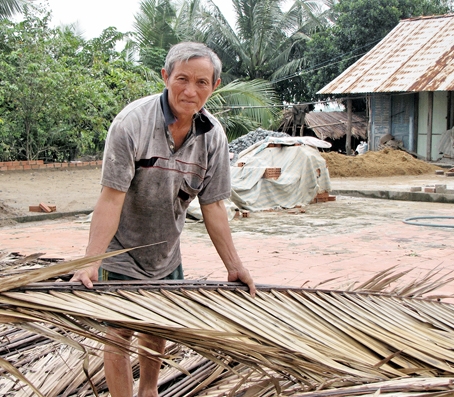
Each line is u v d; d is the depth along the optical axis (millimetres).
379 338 2449
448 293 5188
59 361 3020
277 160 12703
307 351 2168
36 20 19641
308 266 6645
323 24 34719
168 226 2773
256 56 33438
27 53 17766
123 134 2465
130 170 2498
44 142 18812
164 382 2941
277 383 2109
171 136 2568
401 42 27156
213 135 2723
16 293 1786
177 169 2625
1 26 18578
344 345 2359
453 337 2646
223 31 31516
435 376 2375
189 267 6574
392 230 9367
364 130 29250
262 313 2352
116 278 2783
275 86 34344
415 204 13195
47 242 8242
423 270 6395
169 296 2189
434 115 25297
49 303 1785
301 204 12383
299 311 2467
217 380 2809
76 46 22125
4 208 10781
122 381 2562
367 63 26328
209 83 2463
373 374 2229
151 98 2605
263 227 9719
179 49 2434
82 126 19719
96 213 2494
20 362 3049
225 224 2838
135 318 1922
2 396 2674
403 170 20859
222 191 2836
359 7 30547
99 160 20359
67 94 18062
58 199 12609
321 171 13000
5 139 17922
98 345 3193
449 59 24500
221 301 2299
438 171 20797
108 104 19734
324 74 31109
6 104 18062
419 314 2789
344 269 6477
